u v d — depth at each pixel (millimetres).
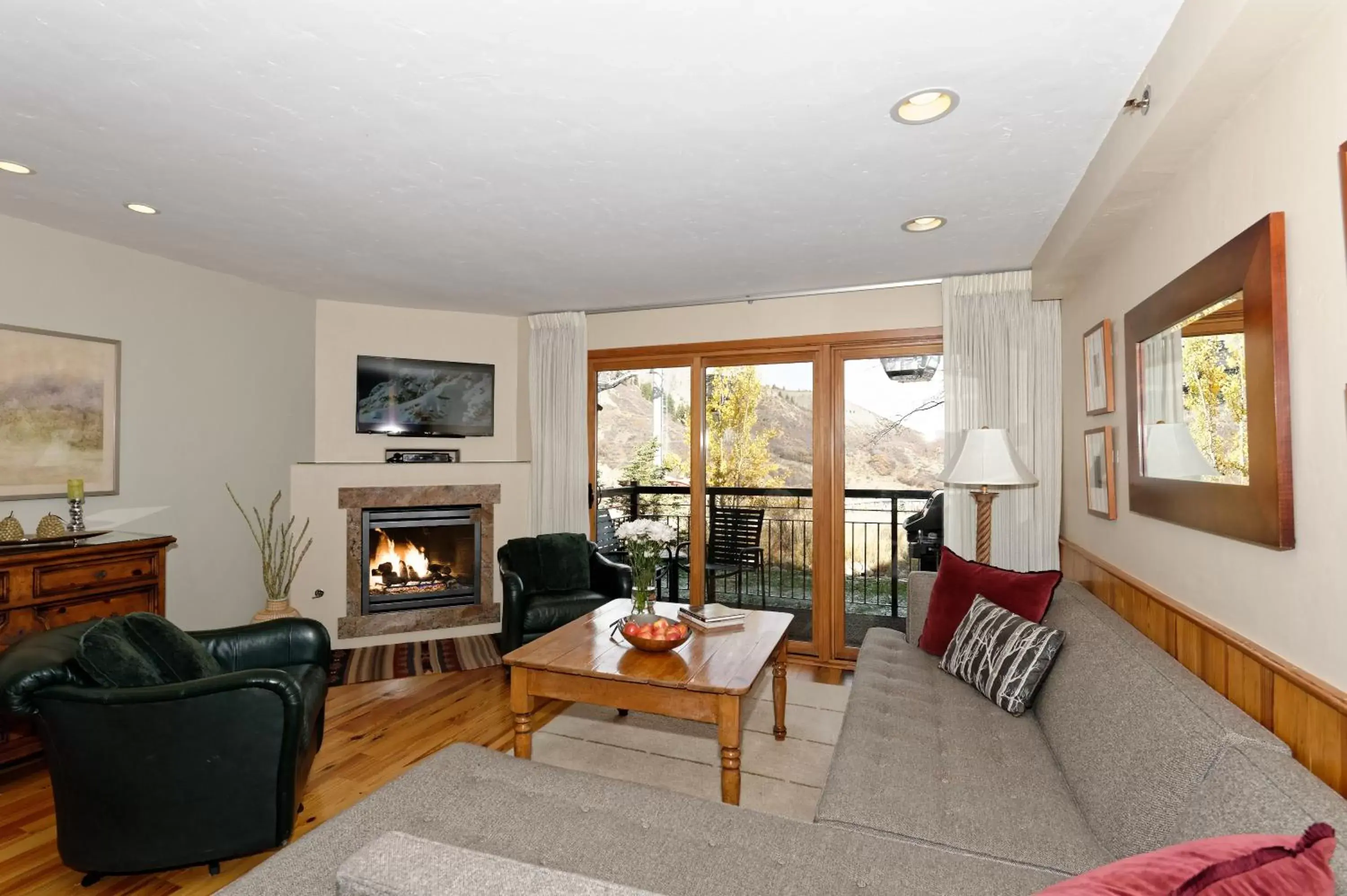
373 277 4215
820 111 2184
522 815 1595
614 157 2523
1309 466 1418
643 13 1698
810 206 3004
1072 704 2053
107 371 3559
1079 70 1937
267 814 2133
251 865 2275
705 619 3131
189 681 2246
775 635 3033
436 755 1908
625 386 5152
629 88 2049
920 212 3064
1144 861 870
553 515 5141
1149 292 2400
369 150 2477
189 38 1817
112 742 2006
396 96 2104
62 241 3371
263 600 4449
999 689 2428
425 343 5133
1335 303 1322
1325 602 1370
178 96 2113
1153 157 1988
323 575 4703
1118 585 2695
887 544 4465
